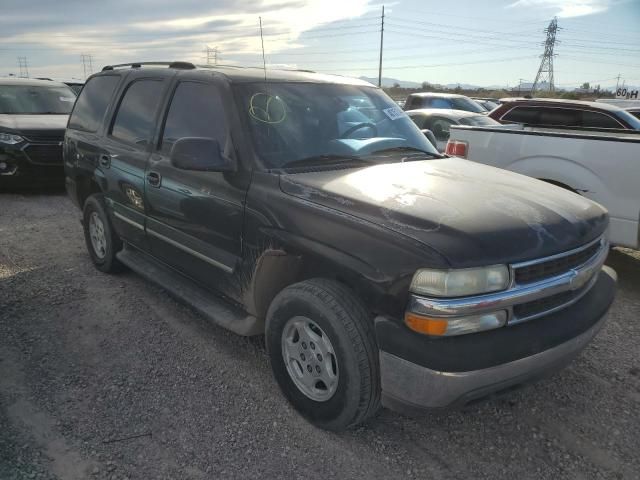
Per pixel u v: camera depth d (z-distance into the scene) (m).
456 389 2.46
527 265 2.57
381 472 2.72
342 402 2.78
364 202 2.83
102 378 3.47
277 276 3.25
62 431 2.94
